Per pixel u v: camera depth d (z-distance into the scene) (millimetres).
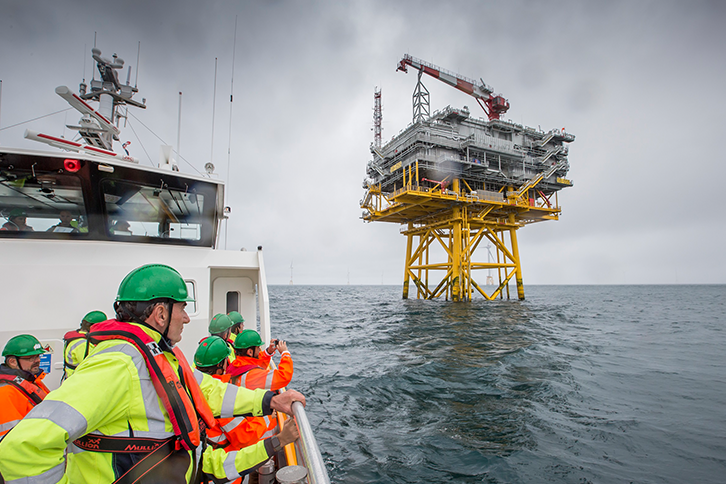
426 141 40750
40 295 4777
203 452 2023
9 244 4988
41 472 1323
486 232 54375
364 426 9141
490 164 46594
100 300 5102
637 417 9695
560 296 91125
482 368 14883
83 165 5234
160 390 1638
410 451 7812
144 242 5961
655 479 6805
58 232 5297
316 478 1631
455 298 47688
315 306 51500
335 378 13469
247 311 7543
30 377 3391
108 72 7754
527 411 10125
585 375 13898
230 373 4324
